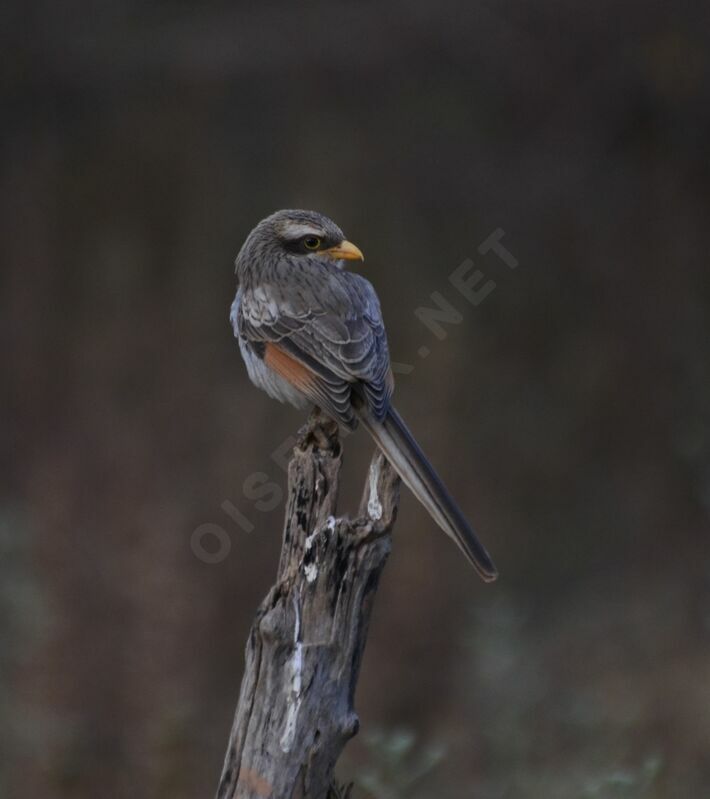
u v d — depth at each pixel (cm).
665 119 1919
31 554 1127
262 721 562
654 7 1869
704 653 1393
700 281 1891
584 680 1347
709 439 1594
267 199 1934
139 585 1122
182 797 1008
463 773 1044
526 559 1644
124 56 1944
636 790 783
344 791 584
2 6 1919
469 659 1178
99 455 1350
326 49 1922
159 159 1969
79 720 1034
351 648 570
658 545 1655
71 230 1945
